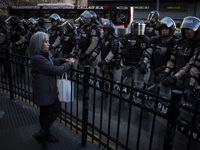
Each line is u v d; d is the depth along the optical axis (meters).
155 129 2.94
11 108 3.11
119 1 28.95
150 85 3.50
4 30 5.18
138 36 3.76
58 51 5.40
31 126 2.54
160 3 28.11
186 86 2.52
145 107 1.48
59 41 5.32
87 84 2.04
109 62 4.04
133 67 3.81
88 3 29.56
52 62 1.97
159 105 2.88
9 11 15.99
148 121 3.22
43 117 2.11
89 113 3.51
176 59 2.91
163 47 3.31
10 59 3.49
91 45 4.22
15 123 2.60
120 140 2.62
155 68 3.50
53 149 2.07
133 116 3.40
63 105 3.80
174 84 2.87
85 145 2.20
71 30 4.80
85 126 2.15
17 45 5.81
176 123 1.25
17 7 15.69
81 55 4.40
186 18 2.57
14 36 5.98
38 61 1.78
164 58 3.33
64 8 14.20
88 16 4.17
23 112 2.98
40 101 1.84
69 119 3.18
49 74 1.86
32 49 1.82
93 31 4.24
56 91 2.07
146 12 28.83
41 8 14.87
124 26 12.77
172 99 1.20
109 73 4.14
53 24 5.55
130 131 2.88
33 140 2.21
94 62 4.57
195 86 2.49
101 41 4.29
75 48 4.69
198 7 26.70
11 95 3.51
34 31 6.59
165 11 28.45
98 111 3.61
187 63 2.68
